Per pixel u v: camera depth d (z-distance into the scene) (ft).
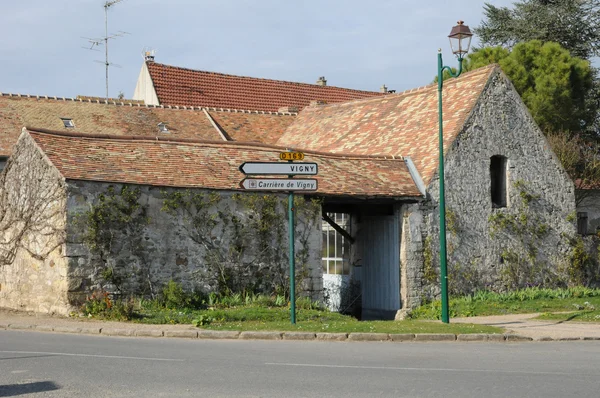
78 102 104.06
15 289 71.05
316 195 73.92
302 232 73.36
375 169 81.76
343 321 60.44
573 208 92.89
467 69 130.93
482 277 84.38
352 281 86.58
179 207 67.92
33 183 68.18
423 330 53.62
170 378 32.76
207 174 70.79
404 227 79.77
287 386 31.22
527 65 127.65
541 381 33.40
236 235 70.28
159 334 51.29
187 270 67.87
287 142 109.40
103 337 50.14
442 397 29.40
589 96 140.56
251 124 114.11
